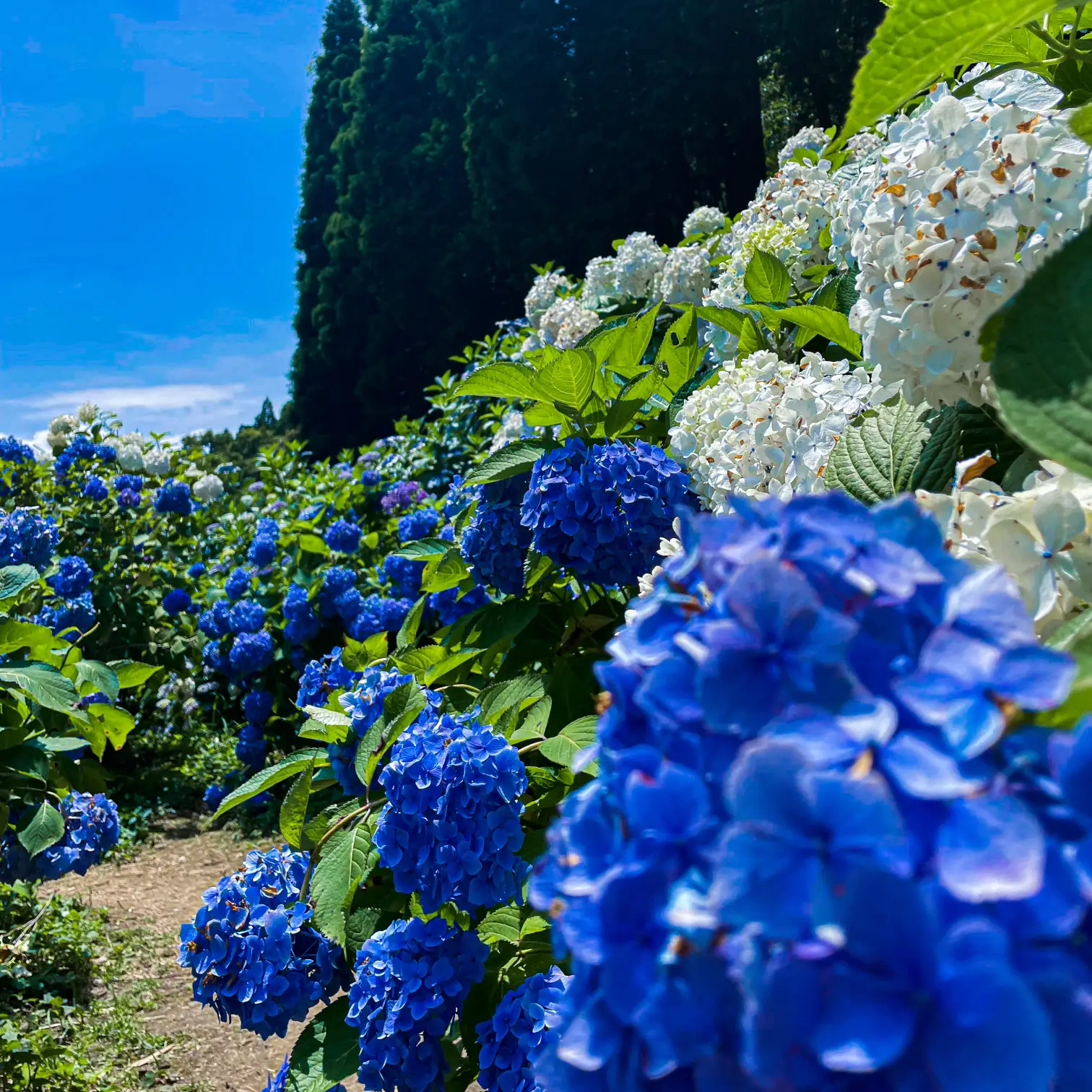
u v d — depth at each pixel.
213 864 5.54
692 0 15.97
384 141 22.05
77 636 5.94
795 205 2.84
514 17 17.67
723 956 0.44
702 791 0.46
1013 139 1.17
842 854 0.40
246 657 6.59
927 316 1.24
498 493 2.28
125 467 8.59
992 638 0.47
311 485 10.34
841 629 0.45
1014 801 0.39
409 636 2.60
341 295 23.48
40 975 4.10
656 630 0.56
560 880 0.56
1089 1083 0.37
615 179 17.38
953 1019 0.36
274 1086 1.89
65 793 3.34
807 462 1.60
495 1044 1.57
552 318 4.73
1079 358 0.61
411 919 1.78
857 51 14.75
